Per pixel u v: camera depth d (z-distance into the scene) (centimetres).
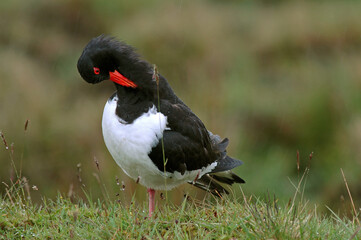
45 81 1666
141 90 723
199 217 707
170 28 1819
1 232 691
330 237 651
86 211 742
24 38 1859
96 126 1429
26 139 1356
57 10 1961
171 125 730
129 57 735
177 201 1099
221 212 715
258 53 1877
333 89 1647
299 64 1828
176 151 728
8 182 1271
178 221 671
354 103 1611
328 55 1883
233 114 1541
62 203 769
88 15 1964
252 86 1677
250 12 2089
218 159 812
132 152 721
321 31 1939
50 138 1377
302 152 1490
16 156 1312
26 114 1423
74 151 1355
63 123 1424
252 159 1410
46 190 1272
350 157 1449
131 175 776
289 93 1653
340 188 1373
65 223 700
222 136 1421
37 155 1340
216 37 1855
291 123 1545
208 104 1534
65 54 1844
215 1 2167
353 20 1978
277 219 667
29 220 716
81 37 1931
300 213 707
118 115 721
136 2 1991
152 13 1948
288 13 2058
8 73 1603
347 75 1736
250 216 681
